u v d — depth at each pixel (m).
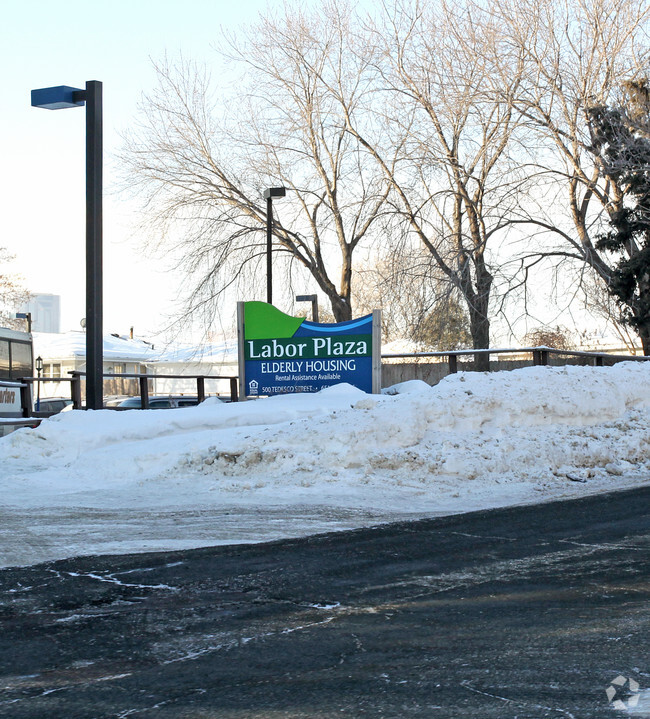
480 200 33.03
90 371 17.23
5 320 65.81
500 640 5.20
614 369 16.78
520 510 10.36
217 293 38.22
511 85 32.94
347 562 7.66
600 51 31.59
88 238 17.27
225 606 6.23
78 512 10.55
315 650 5.12
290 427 13.61
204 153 38.38
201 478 12.56
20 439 15.01
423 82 34.66
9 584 7.03
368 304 47.84
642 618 5.62
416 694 4.30
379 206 36.22
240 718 4.07
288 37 37.41
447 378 15.02
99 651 5.22
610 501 10.84
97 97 17.27
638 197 30.61
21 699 4.40
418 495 11.45
